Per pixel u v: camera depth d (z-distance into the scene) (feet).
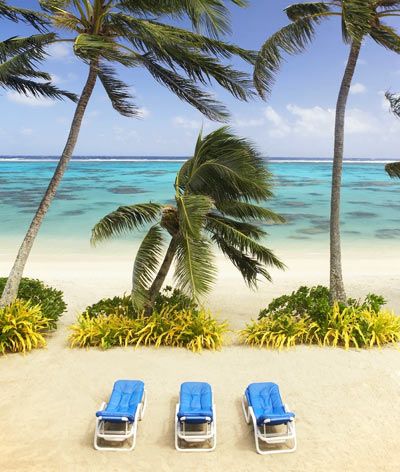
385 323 36.24
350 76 35.68
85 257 69.67
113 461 21.97
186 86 36.01
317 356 33.40
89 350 34.09
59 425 24.72
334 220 37.58
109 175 259.19
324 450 22.79
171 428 24.85
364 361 32.55
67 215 110.32
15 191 163.43
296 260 69.15
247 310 45.80
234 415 26.09
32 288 39.50
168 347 34.88
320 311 36.24
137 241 82.23
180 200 32.12
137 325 35.53
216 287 53.62
